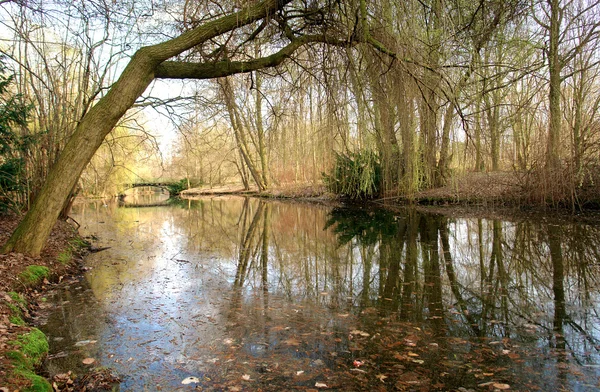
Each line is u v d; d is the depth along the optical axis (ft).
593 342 9.80
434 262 19.13
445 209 39.04
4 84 20.10
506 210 35.50
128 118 28.99
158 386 8.01
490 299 13.44
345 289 15.10
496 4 22.68
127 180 74.23
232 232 32.07
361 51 19.11
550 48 29.19
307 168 54.44
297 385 7.98
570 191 31.04
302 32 21.56
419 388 7.80
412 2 17.80
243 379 8.23
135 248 24.63
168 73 17.88
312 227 33.47
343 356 9.27
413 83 20.15
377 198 49.49
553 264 17.80
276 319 11.85
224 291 14.94
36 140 23.43
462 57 22.62
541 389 7.67
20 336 9.49
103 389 7.89
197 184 112.98
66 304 13.35
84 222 39.50
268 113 29.17
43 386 7.52
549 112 30.42
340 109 21.99
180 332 10.87
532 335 10.33
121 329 11.11
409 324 11.32
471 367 8.62
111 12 20.81
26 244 16.49
